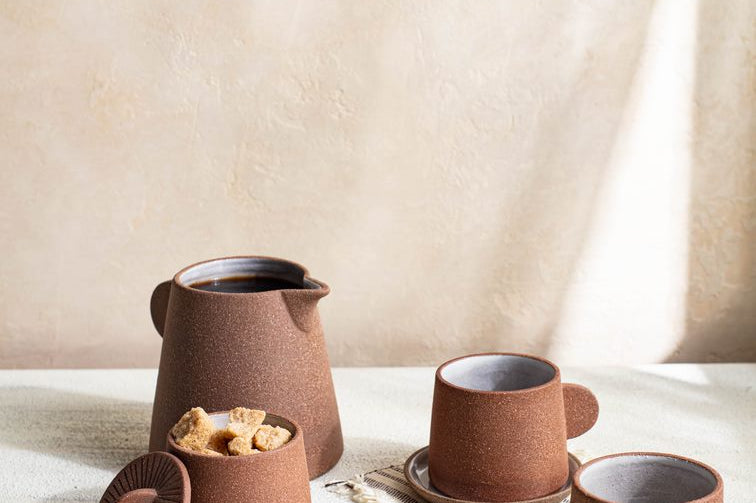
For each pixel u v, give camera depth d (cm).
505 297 147
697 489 101
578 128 143
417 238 145
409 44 141
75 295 145
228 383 114
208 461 105
